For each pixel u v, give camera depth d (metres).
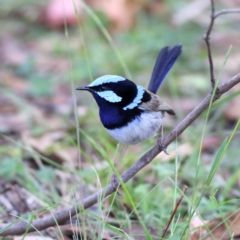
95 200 8.12
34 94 15.67
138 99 8.23
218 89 7.48
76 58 17.69
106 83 8.20
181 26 19.61
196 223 8.74
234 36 19.19
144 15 20.48
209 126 13.25
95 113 13.62
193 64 17.31
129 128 8.26
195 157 11.43
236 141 13.34
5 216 9.58
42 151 11.70
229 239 8.53
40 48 18.53
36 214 9.58
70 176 10.97
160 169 10.55
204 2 20.44
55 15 19.47
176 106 14.91
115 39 18.81
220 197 10.20
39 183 10.84
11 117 14.13
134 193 9.94
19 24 20.14
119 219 9.44
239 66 17.30
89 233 8.78
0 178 10.77
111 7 19.61
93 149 12.41
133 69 16.88
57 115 14.34
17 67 17.31
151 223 9.31
